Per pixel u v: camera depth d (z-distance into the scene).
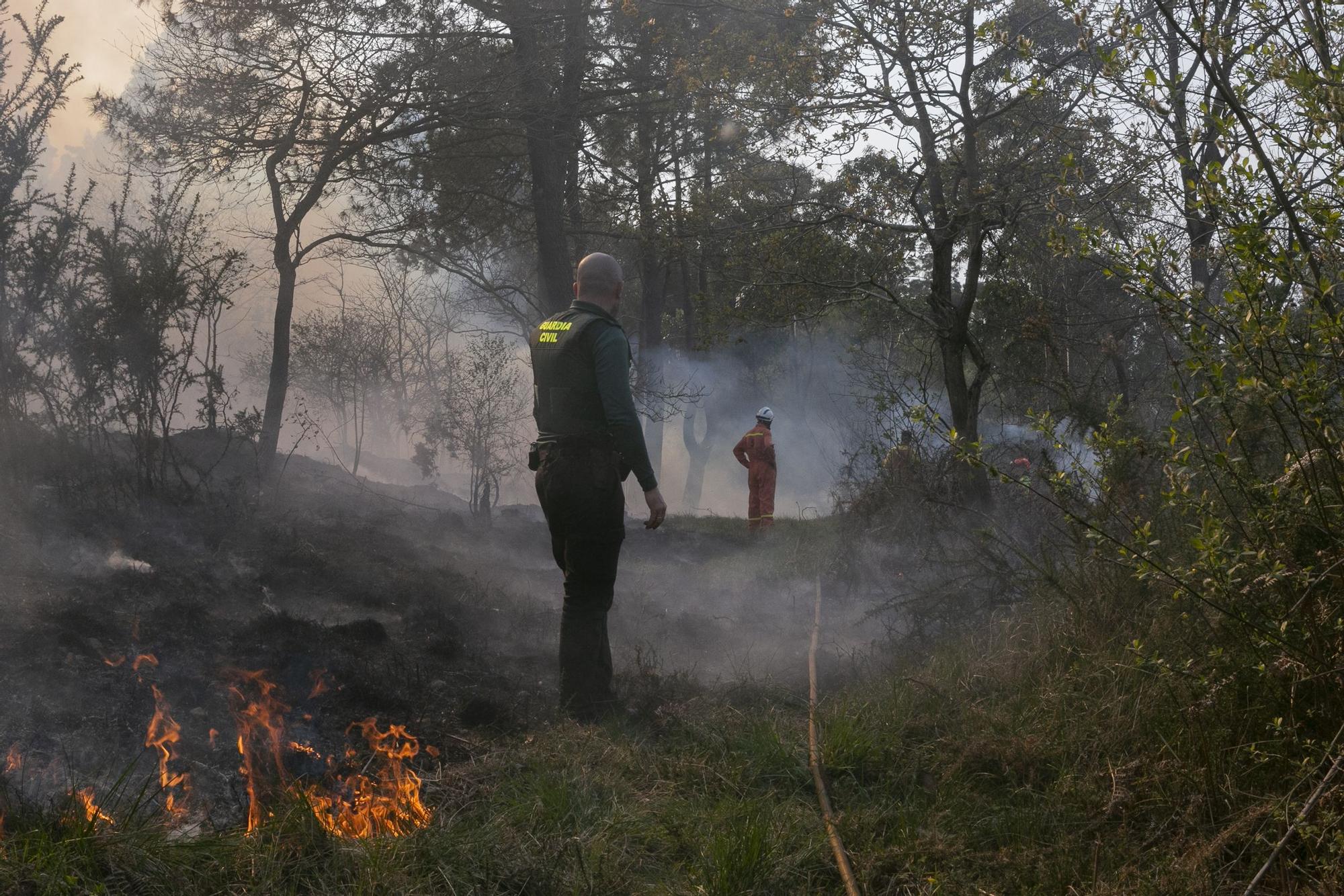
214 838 2.45
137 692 3.40
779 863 2.60
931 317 8.98
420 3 10.91
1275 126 2.53
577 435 3.95
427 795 3.02
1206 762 2.73
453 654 4.52
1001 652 4.00
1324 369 2.55
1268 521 2.67
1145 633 3.46
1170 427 2.95
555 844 2.61
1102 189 4.59
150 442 6.37
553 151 13.27
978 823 2.85
